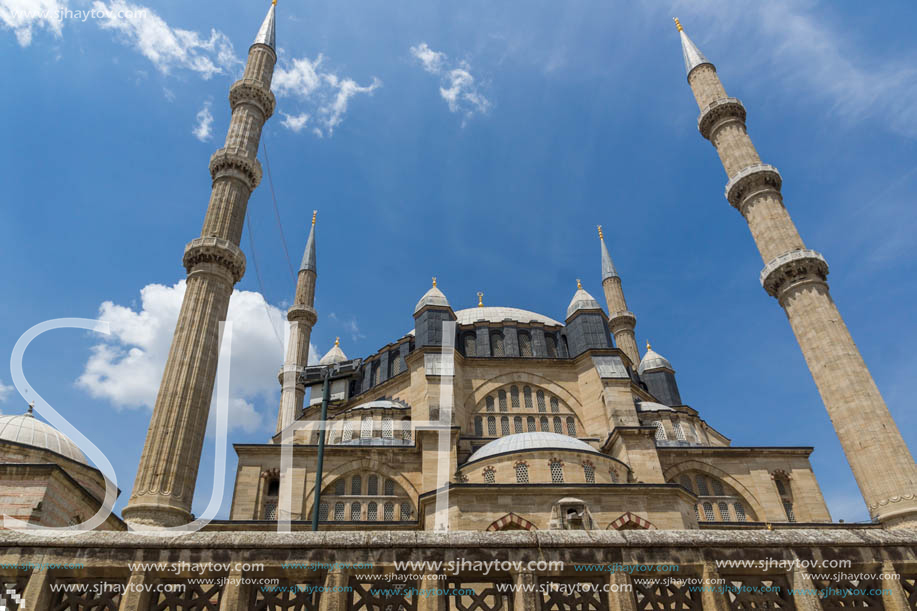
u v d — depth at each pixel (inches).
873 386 1552.7
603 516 1259.8
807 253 1753.2
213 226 1722.4
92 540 345.4
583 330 2105.1
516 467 1449.3
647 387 2566.4
